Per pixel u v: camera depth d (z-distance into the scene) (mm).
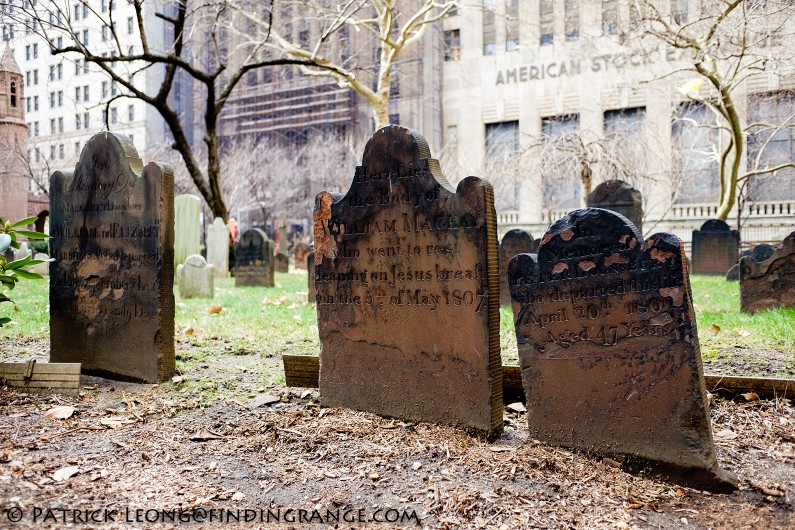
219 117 49531
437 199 4465
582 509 3281
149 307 5656
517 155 23969
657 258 3648
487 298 4246
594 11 23953
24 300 11578
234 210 40094
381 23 17594
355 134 45000
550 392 4090
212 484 3559
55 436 4215
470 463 3830
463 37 41406
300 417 4770
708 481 3525
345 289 4953
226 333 8422
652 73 22641
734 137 17875
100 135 5883
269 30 15391
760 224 31109
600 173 23453
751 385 4934
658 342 3664
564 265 3990
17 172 24188
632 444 3771
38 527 2875
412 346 4629
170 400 5172
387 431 4457
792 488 3529
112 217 5836
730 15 14344
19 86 23609
